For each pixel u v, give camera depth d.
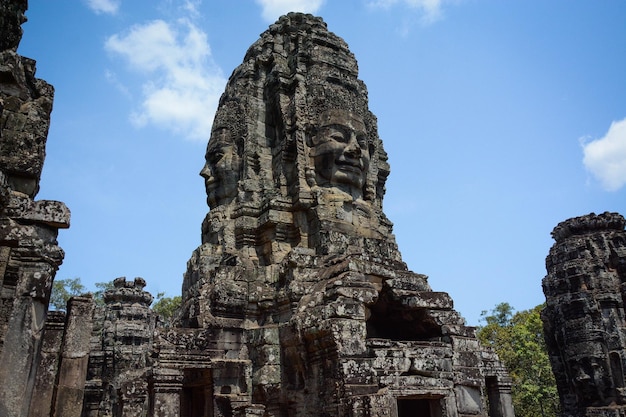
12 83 11.20
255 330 16.98
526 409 38.91
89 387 24.75
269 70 23.31
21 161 10.76
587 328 26.48
